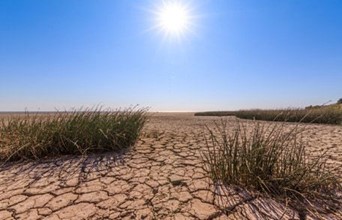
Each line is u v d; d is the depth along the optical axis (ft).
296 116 34.73
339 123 32.14
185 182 8.24
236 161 7.90
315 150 12.98
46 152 12.15
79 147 12.26
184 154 12.60
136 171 9.64
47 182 8.48
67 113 14.42
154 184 8.14
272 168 7.41
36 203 6.80
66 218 5.92
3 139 12.19
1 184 8.31
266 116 49.29
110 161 11.23
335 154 12.01
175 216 5.96
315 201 6.49
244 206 6.39
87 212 6.22
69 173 9.46
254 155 7.66
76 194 7.39
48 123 13.05
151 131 22.84
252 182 7.43
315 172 7.46
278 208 6.21
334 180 7.20
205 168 9.87
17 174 9.36
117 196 7.21
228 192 7.29
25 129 12.84
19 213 6.21
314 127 26.04
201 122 40.29
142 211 6.24
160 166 10.33
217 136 19.44
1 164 10.72
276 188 7.08
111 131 13.79
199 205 6.52
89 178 8.86
